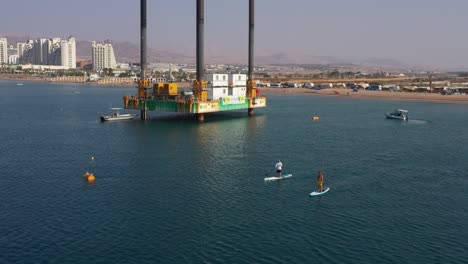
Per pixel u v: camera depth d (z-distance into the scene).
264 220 47.66
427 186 61.47
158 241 42.25
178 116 143.25
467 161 78.19
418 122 139.38
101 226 45.84
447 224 46.97
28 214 49.22
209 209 51.09
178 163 74.00
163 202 53.56
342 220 47.81
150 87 133.62
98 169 70.00
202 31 123.06
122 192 57.59
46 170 69.50
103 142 94.12
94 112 160.25
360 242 42.22
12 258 38.62
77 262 37.97
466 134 112.62
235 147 89.06
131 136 102.12
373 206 52.53
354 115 159.00
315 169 70.81
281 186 60.75
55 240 42.34
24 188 59.44
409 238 43.28
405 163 76.12
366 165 74.25
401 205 53.00
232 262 38.12
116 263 37.88
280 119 141.62
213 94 132.00
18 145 91.50
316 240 42.56
